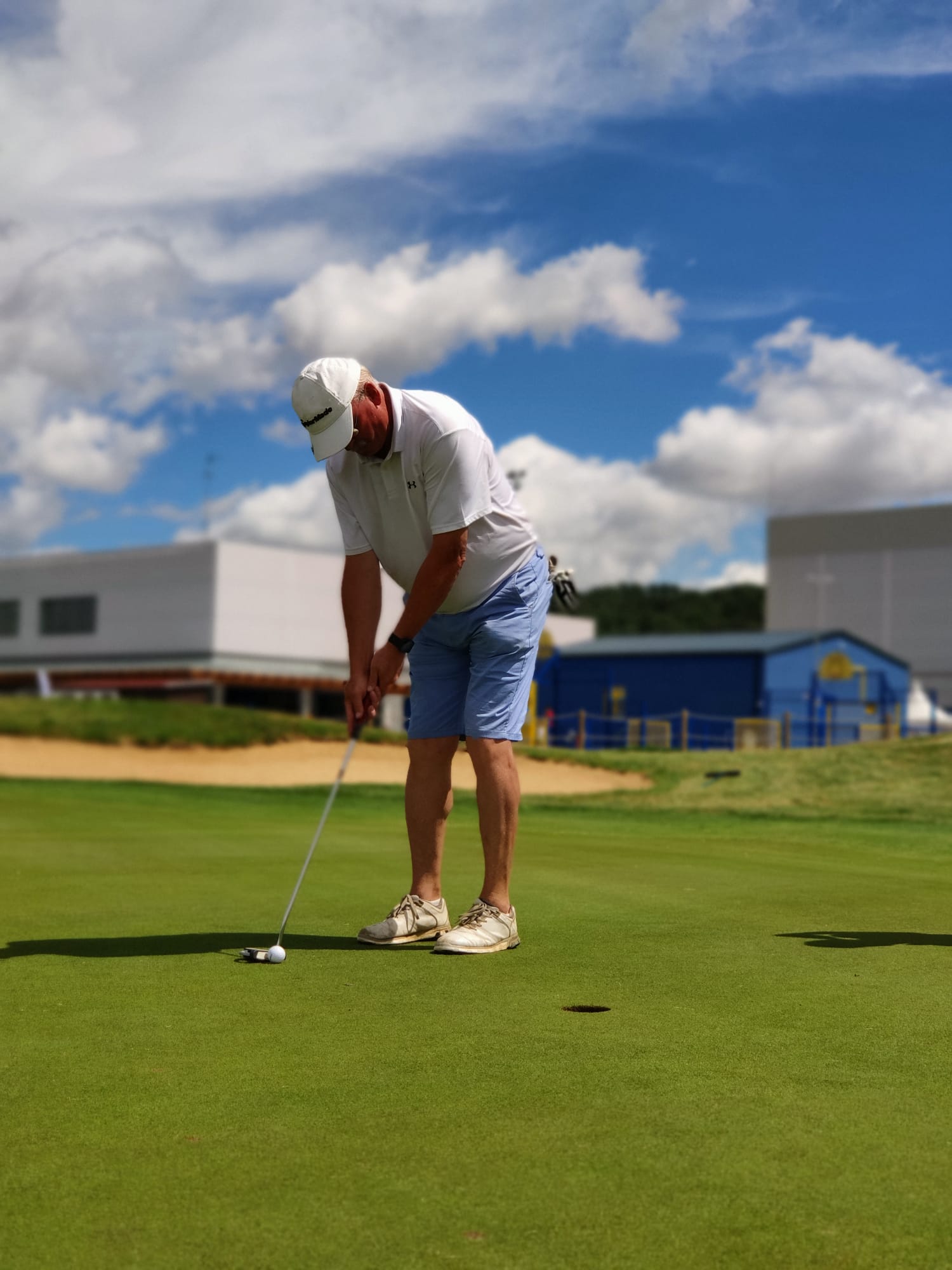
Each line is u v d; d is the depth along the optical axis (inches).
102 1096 84.8
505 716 154.3
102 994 118.0
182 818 379.9
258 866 237.3
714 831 398.9
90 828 330.6
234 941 149.9
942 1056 95.7
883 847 331.0
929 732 1715.1
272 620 2085.4
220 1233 62.1
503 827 150.7
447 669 160.4
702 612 5034.5
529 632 158.9
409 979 126.6
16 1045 98.6
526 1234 61.8
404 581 162.7
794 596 2667.3
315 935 156.6
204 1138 76.1
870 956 142.3
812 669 1608.0
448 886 208.8
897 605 2554.1
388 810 477.1
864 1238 61.2
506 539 156.5
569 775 641.0
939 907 186.7
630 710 1627.7
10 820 356.2
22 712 791.7
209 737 781.3
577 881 217.9
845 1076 90.0
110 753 741.3
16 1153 73.6
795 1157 72.4
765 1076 89.7
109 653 2167.8
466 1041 100.2
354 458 155.6
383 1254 59.6
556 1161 71.7
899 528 2559.1
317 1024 106.3
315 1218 63.9
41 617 2276.1
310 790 592.1
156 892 196.9
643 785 606.9
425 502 152.4
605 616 5024.6
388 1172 70.3
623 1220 63.5
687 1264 58.4
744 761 632.4
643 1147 74.2
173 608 2076.8
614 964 136.3
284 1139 76.0
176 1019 107.8
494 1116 80.2
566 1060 94.0
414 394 151.0
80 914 172.2
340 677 2082.9
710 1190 67.3
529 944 150.5
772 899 195.3
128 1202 66.1
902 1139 75.6
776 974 130.2
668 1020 108.0
